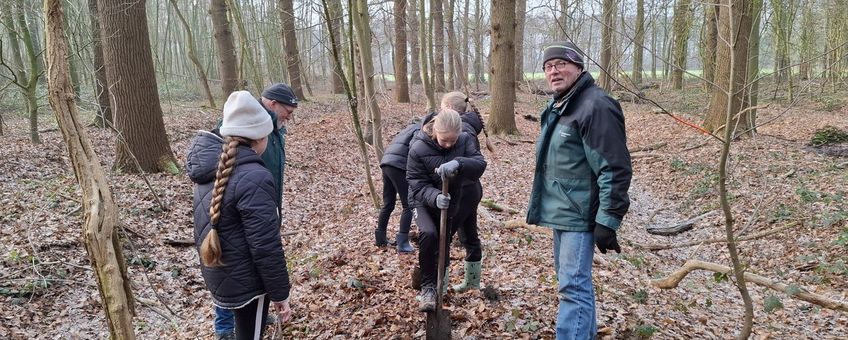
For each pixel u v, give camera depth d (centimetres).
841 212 654
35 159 1077
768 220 691
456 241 573
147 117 965
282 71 2816
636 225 782
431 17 1647
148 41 962
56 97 246
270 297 281
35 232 647
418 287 431
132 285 562
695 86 2648
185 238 713
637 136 1511
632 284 502
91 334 487
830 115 1627
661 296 481
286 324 413
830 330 437
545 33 2156
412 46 2025
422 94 2716
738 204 775
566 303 309
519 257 546
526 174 1089
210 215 271
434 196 366
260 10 2842
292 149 1266
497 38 1507
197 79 3144
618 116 289
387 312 411
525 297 436
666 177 1015
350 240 620
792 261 581
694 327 421
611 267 540
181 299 555
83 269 588
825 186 783
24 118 1709
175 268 618
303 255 598
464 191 388
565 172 309
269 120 285
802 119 1580
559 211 314
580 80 301
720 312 471
